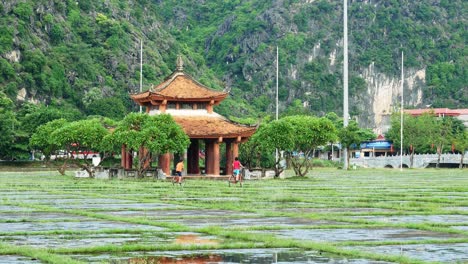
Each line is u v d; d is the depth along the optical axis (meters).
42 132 154.12
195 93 152.75
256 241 49.62
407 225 58.00
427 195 95.06
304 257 44.22
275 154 187.50
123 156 152.00
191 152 153.62
